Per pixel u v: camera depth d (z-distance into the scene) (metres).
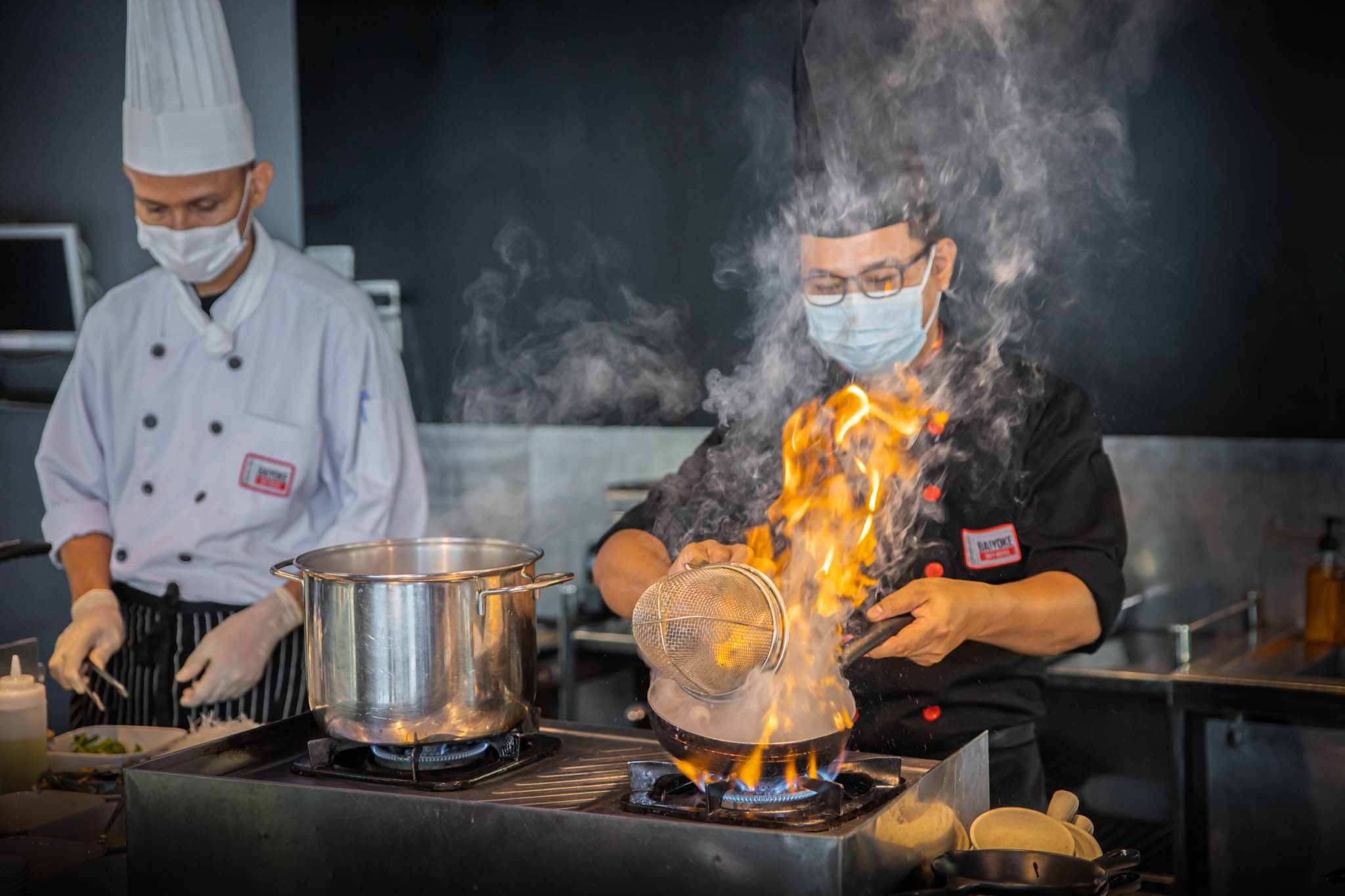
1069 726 2.30
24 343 2.89
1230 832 2.18
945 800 1.13
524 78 3.14
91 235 2.92
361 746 1.18
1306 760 2.11
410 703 1.08
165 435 2.10
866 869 0.94
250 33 3.02
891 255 1.69
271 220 3.06
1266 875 2.16
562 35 3.09
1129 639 2.58
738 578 1.12
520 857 1.00
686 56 2.96
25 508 2.98
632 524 1.99
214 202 1.95
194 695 1.83
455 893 1.03
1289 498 2.58
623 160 3.05
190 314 2.08
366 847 1.05
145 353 2.11
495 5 3.14
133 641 2.04
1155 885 2.22
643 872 0.97
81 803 1.35
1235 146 2.40
